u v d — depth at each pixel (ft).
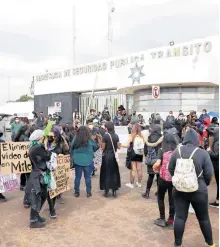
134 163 25.85
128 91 71.41
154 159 21.81
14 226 17.62
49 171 17.60
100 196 23.53
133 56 77.05
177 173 12.98
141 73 59.16
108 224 17.85
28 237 16.10
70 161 22.90
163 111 61.36
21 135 26.73
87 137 23.04
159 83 56.80
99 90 88.69
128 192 24.63
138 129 25.34
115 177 23.11
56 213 19.70
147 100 64.23
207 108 59.62
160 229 17.11
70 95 96.02
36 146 17.37
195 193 13.21
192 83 55.98
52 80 103.14
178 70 54.90
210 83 55.31
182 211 13.76
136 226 17.54
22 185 25.55
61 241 15.62
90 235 16.34
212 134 21.12
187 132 13.87
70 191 25.03
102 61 85.76
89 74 89.92
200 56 53.42
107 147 23.21
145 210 20.22
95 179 29.81
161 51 69.92
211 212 19.72
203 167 13.20
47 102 105.40
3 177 21.65
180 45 65.41
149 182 22.72
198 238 15.94
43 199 18.06
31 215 17.35
